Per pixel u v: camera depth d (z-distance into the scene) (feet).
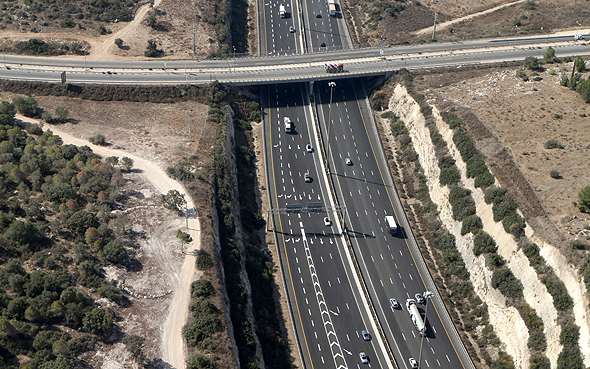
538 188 440.04
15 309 336.70
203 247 411.34
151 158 488.44
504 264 420.36
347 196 510.99
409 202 507.30
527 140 487.20
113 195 435.94
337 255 465.06
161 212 435.53
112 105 557.74
